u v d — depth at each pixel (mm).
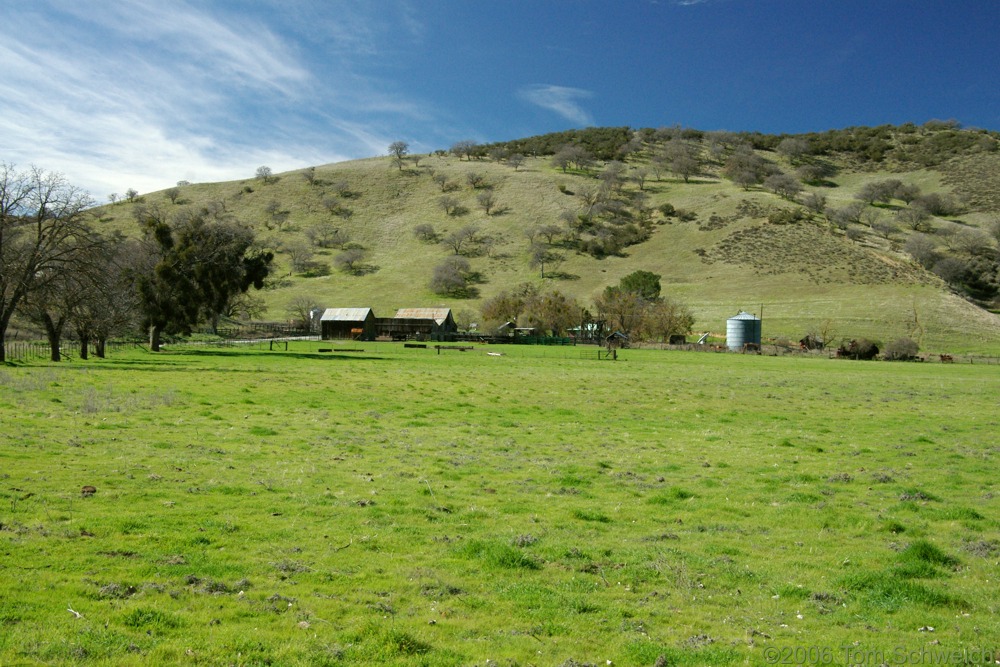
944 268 131875
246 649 6496
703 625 7613
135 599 7457
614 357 69812
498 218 188750
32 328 70625
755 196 186750
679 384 42000
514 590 8391
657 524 11695
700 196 192875
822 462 17766
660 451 18984
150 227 63094
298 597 7840
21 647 6156
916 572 9289
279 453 16375
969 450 20141
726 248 154875
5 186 41781
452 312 133500
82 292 45688
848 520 12086
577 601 8094
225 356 58625
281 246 173000
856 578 8984
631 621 7648
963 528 11727
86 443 16047
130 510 10742
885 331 105250
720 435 22141
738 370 57656
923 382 49281
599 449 19047
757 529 11508
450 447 18438
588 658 6703
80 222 44500
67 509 10539
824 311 116000
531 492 13625
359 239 181000
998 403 35500
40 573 7902
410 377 41750
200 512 10938
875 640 7270
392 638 6773
